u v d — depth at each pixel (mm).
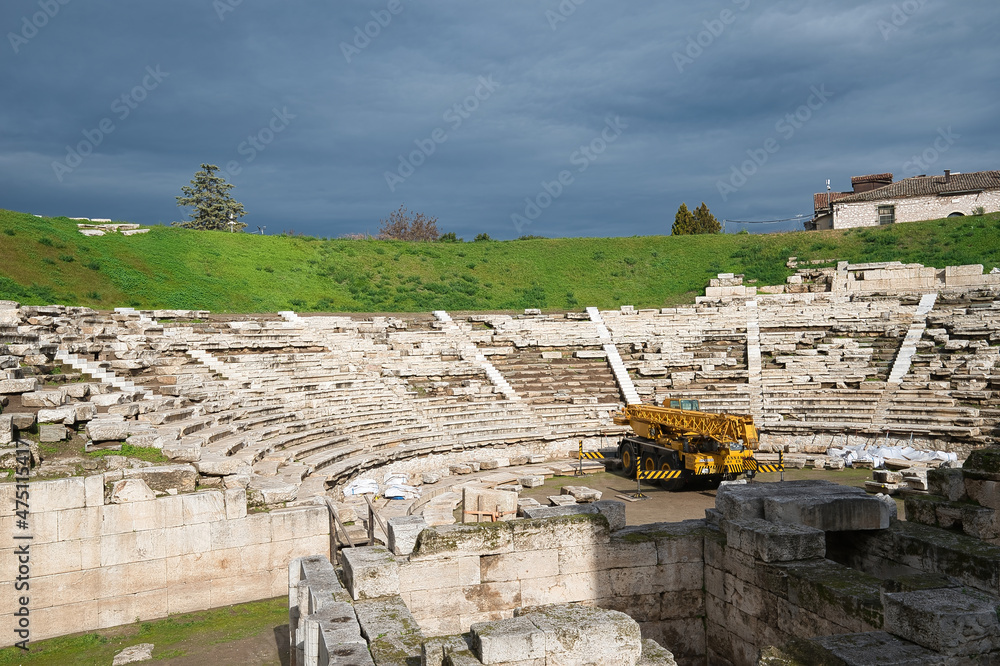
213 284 39875
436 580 8875
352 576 8211
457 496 19859
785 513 8953
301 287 43625
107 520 11547
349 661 6219
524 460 26359
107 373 20734
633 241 55875
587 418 29516
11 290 30078
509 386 31250
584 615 6605
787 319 36219
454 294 46750
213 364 25359
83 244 38188
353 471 20484
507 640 6094
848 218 54344
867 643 6031
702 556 9781
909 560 8516
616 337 36281
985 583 7555
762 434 28109
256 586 12539
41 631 11086
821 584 7426
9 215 37844
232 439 17984
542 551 9289
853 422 27594
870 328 34438
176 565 11984
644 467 23969
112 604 11555
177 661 10094
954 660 5738
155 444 14320
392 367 30391
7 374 16203
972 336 31844
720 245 53562
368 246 52469
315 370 27906
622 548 9555
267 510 13062
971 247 45219
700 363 33125
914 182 55750
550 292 48188
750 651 8648
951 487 9258
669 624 9695
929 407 27109
